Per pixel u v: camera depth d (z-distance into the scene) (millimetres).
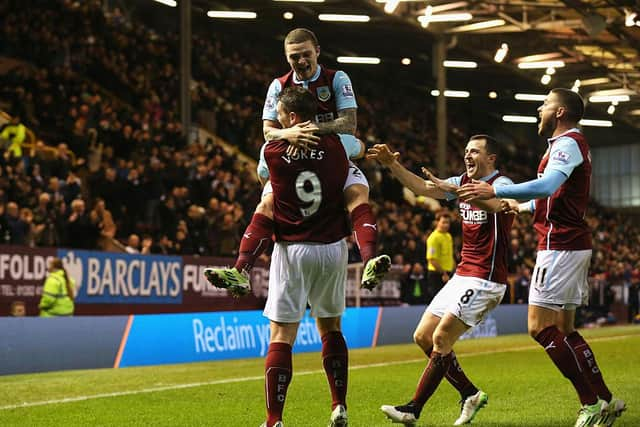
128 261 17719
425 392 6801
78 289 16672
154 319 13930
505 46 34656
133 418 7812
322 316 6105
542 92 49594
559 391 9578
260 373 11930
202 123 31234
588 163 6609
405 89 53344
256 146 31641
